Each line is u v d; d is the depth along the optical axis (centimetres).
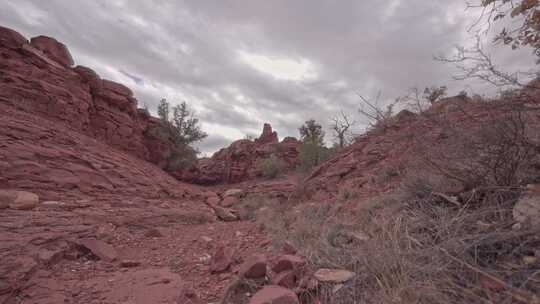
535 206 208
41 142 936
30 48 1449
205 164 3944
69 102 1517
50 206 628
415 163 382
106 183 963
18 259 324
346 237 345
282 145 3366
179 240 556
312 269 267
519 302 148
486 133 259
